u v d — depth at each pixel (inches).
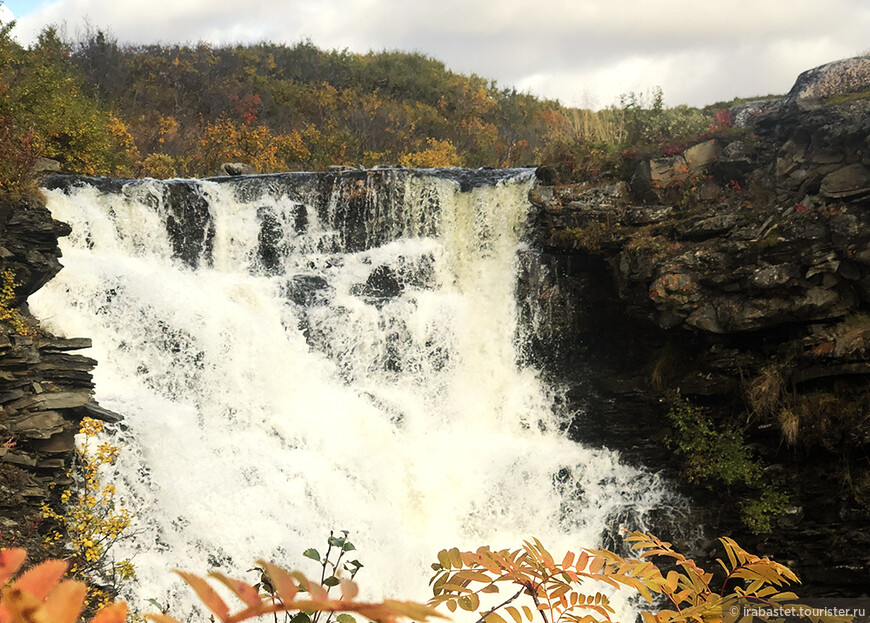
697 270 569.3
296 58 1967.3
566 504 578.2
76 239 653.9
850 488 522.9
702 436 570.6
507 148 1675.7
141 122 1427.2
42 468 412.5
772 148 603.8
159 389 565.3
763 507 538.0
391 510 546.9
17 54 965.8
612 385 624.4
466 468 581.0
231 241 725.3
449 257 709.9
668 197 629.9
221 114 1492.4
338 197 741.9
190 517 460.8
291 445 561.3
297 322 650.2
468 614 391.9
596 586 463.2
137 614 373.4
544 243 661.3
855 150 541.0
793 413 535.2
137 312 581.6
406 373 657.6
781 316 542.0
